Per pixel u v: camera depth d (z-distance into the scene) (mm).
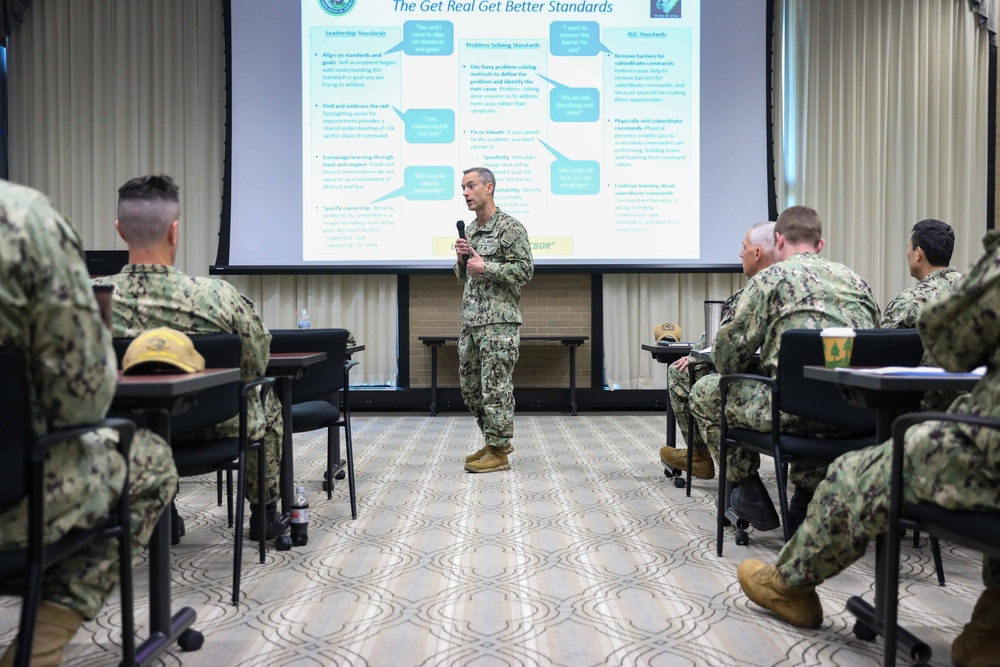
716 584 2162
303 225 5895
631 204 5914
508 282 3775
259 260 5902
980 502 1269
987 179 6121
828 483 1635
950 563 2369
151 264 2051
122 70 6004
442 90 5879
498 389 3801
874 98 6062
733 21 5898
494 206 3959
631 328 6199
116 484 1290
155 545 1636
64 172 6012
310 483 3562
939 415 1272
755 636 1782
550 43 5883
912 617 1906
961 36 6062
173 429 1847
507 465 3863
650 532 2725
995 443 1238
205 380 1464
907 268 6090
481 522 2859
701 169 5922
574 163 5902
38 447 1107
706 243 5934
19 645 1087
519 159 5891
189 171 6039
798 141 6070
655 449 4500
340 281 6105
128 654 1331
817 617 1818
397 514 2988
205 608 1976
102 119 6020
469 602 2020
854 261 6086
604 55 5895
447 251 5906
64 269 1136
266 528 2562
